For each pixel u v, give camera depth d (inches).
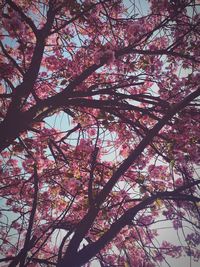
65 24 229.5
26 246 138.6
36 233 230.4
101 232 198.7
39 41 217.0
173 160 214.2
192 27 244.7
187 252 191.2
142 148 155.5
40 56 216.2
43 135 266.2
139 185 210.5
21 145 237.9
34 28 219.1
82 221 141.6
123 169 151.6
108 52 231.0
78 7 232.5
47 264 159.8
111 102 226.7
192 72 263.1
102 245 137.6
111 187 148.9
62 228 168.1
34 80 213.3
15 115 208.7
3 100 274.1
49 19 229.9
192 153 241.3
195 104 228.2
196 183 155.2
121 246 230.7
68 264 132.3
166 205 198.1
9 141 210.1
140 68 261.9
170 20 245.1
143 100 231.0
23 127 212.7
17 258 139.2
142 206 146.3
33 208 147.2
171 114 163.0
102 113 237.3
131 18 245.0
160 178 271.9
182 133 244.4
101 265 180.4
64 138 254.4
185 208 193.0
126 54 258.8
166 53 241.1
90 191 151.3
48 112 227.0
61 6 232.5
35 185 154.8
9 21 211.0
